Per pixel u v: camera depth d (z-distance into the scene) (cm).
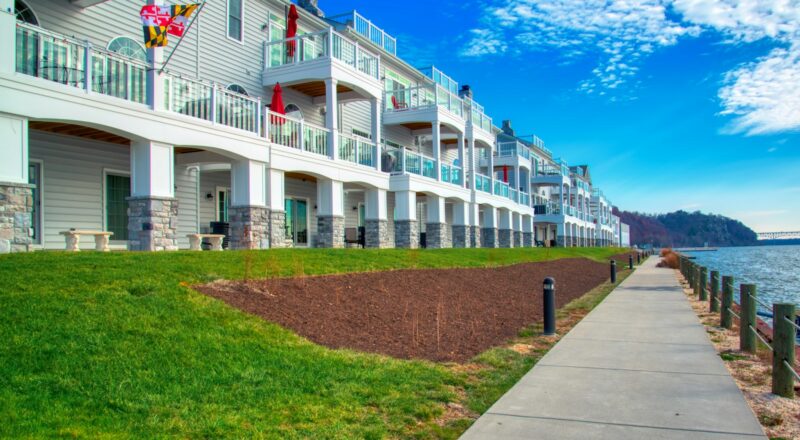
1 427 423
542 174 5544
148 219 1245
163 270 902
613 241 10006
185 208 1738
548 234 6028
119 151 1548
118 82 1230
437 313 1052
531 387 656
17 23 1016
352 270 1248
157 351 609
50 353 561
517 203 3900
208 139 1391
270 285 957
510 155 4088
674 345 913
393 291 1151
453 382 661
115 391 512
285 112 2095
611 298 1653
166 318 702
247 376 591
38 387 497
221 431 463
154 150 1260
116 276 827
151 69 1274
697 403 592
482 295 1378
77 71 1189
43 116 1045
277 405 530
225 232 1741
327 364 662
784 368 634
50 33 1081
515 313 1240
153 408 493
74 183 1430
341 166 1962
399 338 856
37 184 1347
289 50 2041
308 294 965
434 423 529
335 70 1928
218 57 1820
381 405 560
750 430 512
